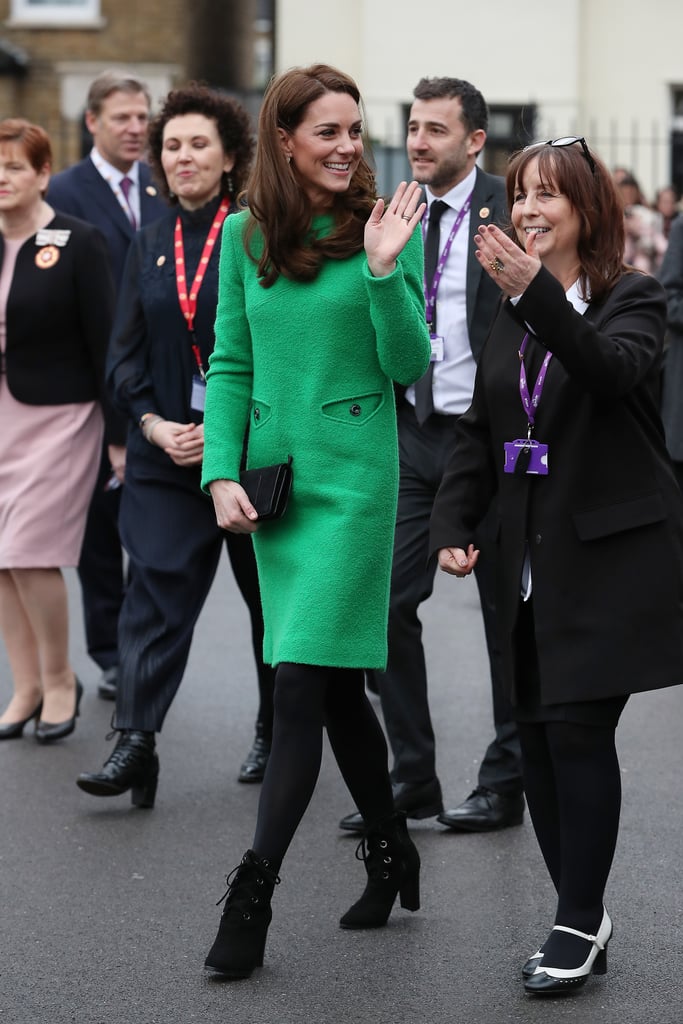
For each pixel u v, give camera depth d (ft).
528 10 189.67
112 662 62.49
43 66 183.93
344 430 35.53
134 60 183.21
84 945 37.73
